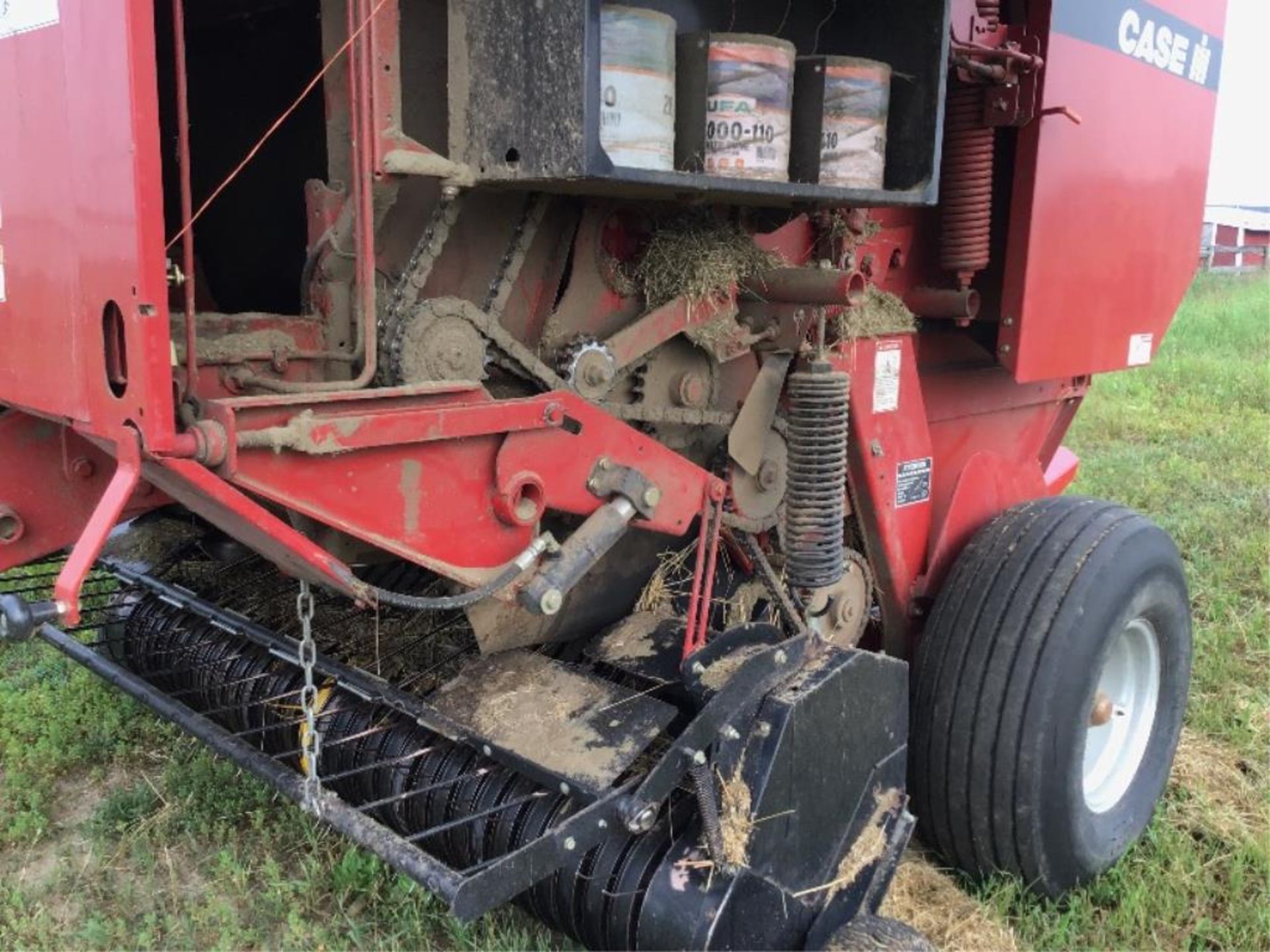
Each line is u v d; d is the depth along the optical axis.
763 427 2.57
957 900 2.86
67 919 2.71
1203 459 7.62
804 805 2.09
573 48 1.73
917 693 2.89
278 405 1.66
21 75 1.90
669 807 2.08
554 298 2.36
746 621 2.46
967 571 2.92
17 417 2.38
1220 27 3.71
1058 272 3.12
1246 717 3.76
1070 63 2.96
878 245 2.91
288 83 2.66
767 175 2.12
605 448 2.12
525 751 2.09
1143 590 2.96
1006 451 3.66
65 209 1.80
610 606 2.53
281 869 2.87
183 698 2.95
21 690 3.72
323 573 1.77
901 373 2.88
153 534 3.24
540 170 1.82
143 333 1.59
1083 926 2.86
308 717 2.18
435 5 2.06
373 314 1.91
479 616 2.26
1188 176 3.71
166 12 2.59
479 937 2.55
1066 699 2.75
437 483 1.87
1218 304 16.72
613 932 2.06
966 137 2.89
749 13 2.49
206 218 2.89
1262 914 2.74
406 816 2.38
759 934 2.01
